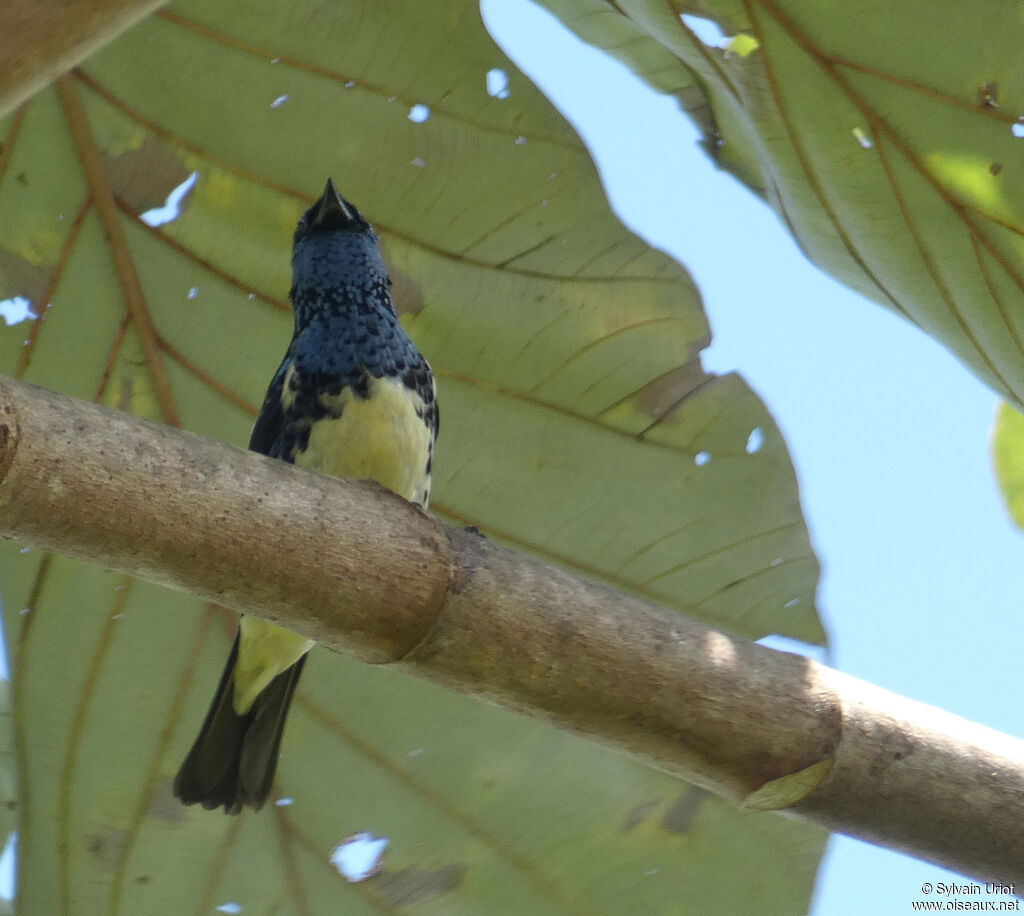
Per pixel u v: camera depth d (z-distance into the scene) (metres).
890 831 4.97
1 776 8.09
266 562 4.38
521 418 8.04
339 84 7.88
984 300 6.85
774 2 6.48
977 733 5.01
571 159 7.98
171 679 8.03
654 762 4.96
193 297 7.92
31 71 4.15
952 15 6.31
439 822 8.03
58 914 7.92
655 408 7.98
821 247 7.48
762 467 7.96
